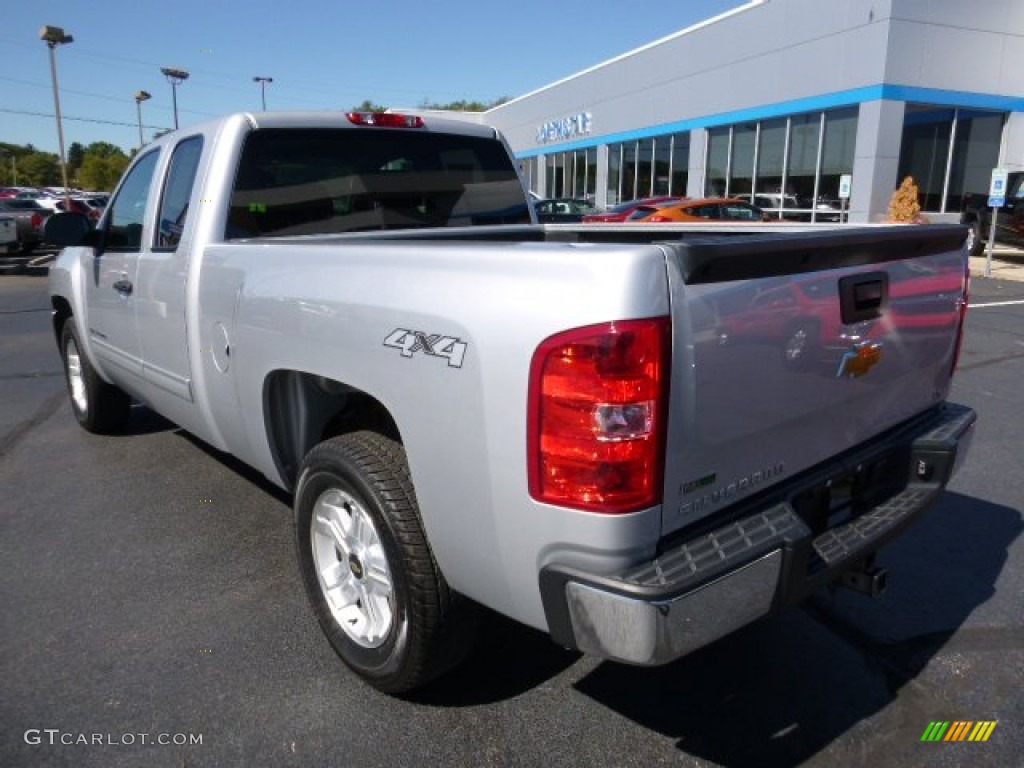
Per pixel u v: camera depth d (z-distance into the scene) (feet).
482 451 7.00
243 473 16.35
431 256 7.64
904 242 8.60
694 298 6.51
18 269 62.80
